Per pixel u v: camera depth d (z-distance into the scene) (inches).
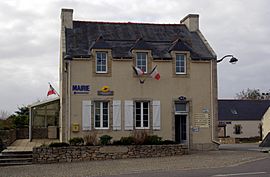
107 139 944.9
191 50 1141.1
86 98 1045.8
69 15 1152.2
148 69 1088.2
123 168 725.3
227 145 1578.5
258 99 3053.6
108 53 1066.1
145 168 719.1
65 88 1037.2
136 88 1076.5
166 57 1097.4
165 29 1213.7
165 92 1092.5
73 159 870.4
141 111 1084.5
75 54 1047.6
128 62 1077.1
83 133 1035.3
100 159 888.3
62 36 1100.5
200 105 1109.7
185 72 1111.6
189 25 1229.1
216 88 1122.0
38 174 666.8
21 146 1083.3
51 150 857.5
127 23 1201.4
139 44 1088.2
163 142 960.3
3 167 784.9
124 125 1062.4
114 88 1063.6
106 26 1178.0
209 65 1125.1
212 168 705.0
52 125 1321.4
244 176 577.9
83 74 1048.2
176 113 1100.5
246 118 2696.9
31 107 1275.8
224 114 2687.0
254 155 955.3
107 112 1062.4
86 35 1130.7
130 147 913.5
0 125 1363.2
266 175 586.2
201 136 1103.6
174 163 791.7
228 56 1107.3
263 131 1665.8
